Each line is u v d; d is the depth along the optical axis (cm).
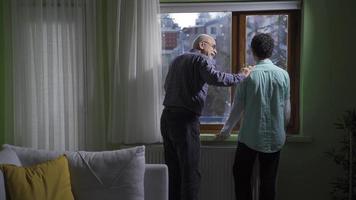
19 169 205
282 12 296
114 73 291
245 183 274
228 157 290
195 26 302
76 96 295
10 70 296
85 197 214
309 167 295
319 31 286
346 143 271
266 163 267
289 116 273
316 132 292
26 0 289
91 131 298
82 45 293
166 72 306
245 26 300
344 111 288
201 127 309
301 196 298
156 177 222
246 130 262
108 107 304
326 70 287
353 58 285
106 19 297
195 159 260
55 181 208
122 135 295
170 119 259
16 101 296
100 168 217
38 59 292
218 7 295
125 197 212
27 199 197
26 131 297
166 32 304
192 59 254
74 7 290
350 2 283
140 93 287
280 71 260
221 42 302
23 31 291
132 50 285
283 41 298
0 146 307
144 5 283
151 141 290
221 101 306
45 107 294
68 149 297
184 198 260
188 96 254
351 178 254
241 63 302
